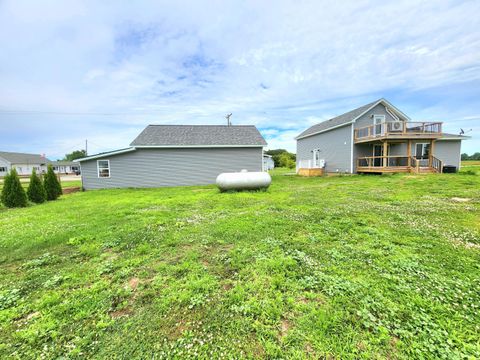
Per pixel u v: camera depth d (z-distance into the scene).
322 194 8.73
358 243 3.63
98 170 13.87
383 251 3.29
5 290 2.55
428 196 7.63
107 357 1.65
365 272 2.71
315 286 2.44
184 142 14.52
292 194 8.91
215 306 2.16
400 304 2.11
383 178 13.52
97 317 2.07
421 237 3.81
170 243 3.82
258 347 1.70
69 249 3.76
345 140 17.86
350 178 15.06
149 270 2.93
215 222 4.93
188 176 14.55
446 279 2.52
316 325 1.87
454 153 18.61
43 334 1.88
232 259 3.12
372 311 2.03
